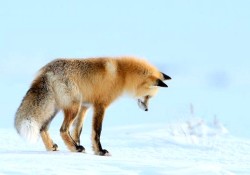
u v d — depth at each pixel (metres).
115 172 16.75
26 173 15.99
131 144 31.58
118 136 35.06
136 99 27.09
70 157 19.67
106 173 16.56
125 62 25.91
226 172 17.31
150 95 26.97
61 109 23.78
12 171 16.19
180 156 27.14
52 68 23.73
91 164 17.94
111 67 25.16
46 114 23.11
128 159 20.22
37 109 22.84
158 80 26.31
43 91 23.09
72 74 23.94
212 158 26.56
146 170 17.27
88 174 16.30
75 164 17.81
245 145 31.72
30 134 22.41
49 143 23.38
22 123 22.50
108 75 24.97
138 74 26.06
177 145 31.47
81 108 25.11
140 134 35.38
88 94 24.59
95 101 24.92
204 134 35.38
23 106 22.91
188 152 28.89
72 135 25.03
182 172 16.88
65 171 16.50
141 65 26.34
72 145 23.53
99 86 24.80
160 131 36.34
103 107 25.11
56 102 23.52
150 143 31.83
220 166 19.55
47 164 17.55
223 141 32.91
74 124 25.11
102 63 25.06
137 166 17.86
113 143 31.92
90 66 24.59
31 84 23.53
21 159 18.45
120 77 25.44
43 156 19.52
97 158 19.84
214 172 16.97
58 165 17.45
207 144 31.66
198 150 29.83
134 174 16.59
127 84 25.80
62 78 23.62
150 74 26.52
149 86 26.41
